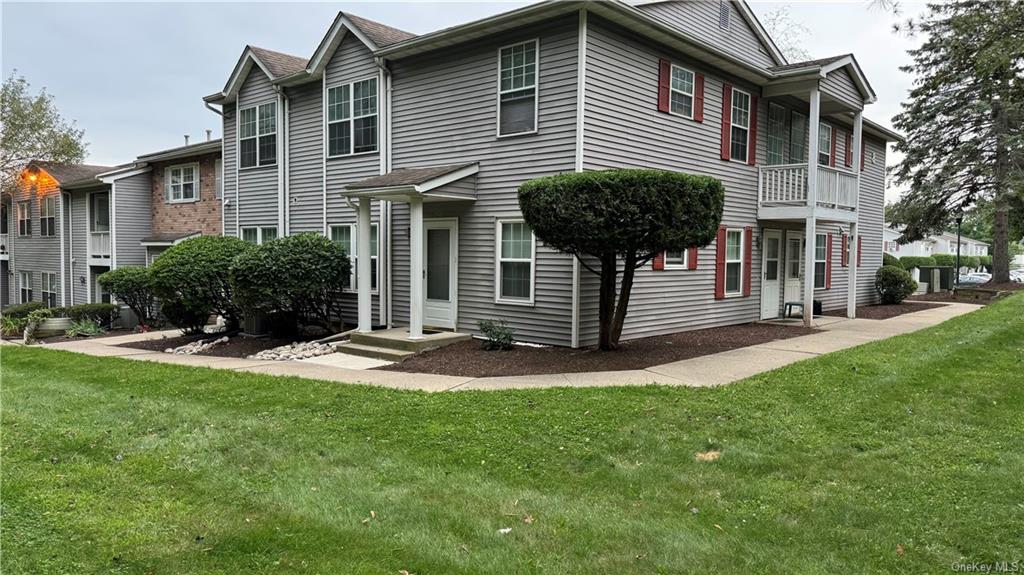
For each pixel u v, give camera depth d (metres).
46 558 3.55
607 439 5.38
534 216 8.47
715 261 12.92
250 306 12.20
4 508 4.21
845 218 14.41
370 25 13.07
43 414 6.60
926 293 24.44
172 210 20.30
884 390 6.68
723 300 13.23
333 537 3.79
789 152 15.09
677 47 11.37
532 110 10.37
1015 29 9.52
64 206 23.22
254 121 15.67
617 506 4.19
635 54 10.70
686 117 11.84
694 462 4.89
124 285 16.39
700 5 12.78
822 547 3.57
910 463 4.73
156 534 3.83
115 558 3.54
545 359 9.12
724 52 11.80
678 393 6.70
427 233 12.03
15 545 3.70
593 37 9.87
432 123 11.87
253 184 15.82
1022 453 4.88
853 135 16.31
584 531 3.81
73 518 4.06
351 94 13.23
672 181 8.04
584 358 9.07
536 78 10.28
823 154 16.77
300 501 4.29
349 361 10.04
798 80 13.19
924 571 3.31
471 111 11.23
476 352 9.94
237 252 13.73
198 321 14.45
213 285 13.38
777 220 14.46
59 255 23.73
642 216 7.97
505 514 4.07
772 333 11.97
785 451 5.04
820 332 12.16
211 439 5.67
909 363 7.94
